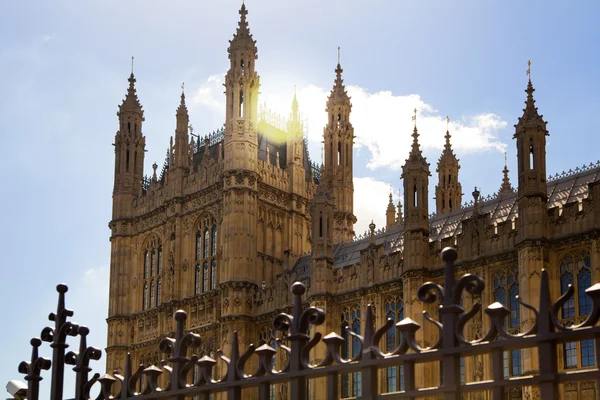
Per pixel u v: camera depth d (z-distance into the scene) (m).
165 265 65.31
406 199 49.66
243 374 14.33
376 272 51.84
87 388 16.80
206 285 62.44
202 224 64.06
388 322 13.11
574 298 41.62
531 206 42.88
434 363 46.59
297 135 67.12
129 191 69.88
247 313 58.94
